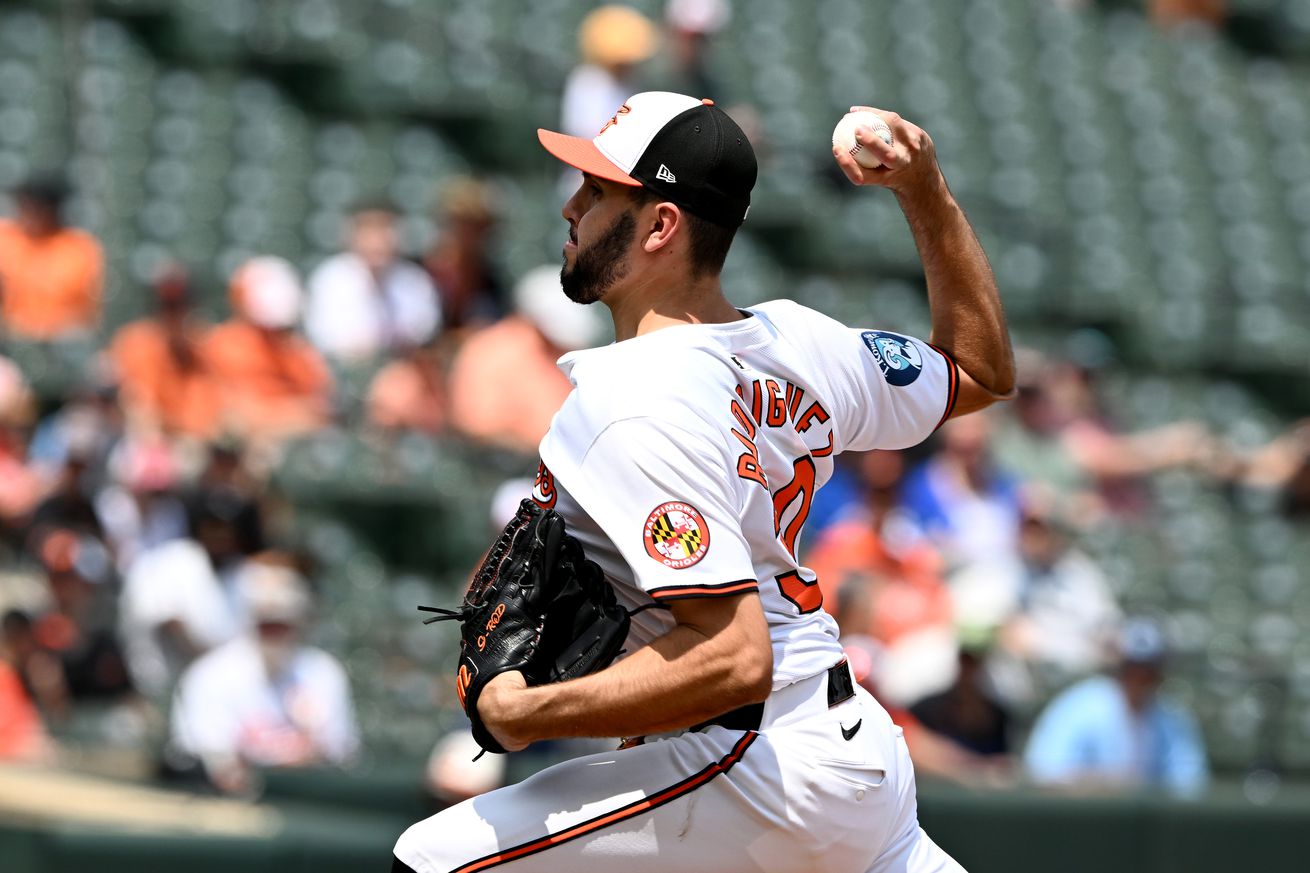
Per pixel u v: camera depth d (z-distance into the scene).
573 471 9.04
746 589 8.78
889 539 26.98
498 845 9.36
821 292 44.44
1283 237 53.38
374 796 22.36
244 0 47.25
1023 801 21.36
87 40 45.53
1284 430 45.91
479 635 9.14
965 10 58.00
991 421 34.75
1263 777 29.27
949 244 10.77
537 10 52.12
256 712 24.03
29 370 32.69
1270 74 60.56
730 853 9.30
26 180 35.56
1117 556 34.59
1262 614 35.62
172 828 19.09
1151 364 47.47
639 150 9.35
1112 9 61.72
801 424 9.73
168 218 41.50
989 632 23.72
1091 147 54.31
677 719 8.76
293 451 31.84
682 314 9.52
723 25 53.72
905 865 10.02
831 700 9.56
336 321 33.81
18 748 23.81
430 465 32.06
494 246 39.81
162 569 26.31
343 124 46.25
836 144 10.34
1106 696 24.30
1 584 25.80
